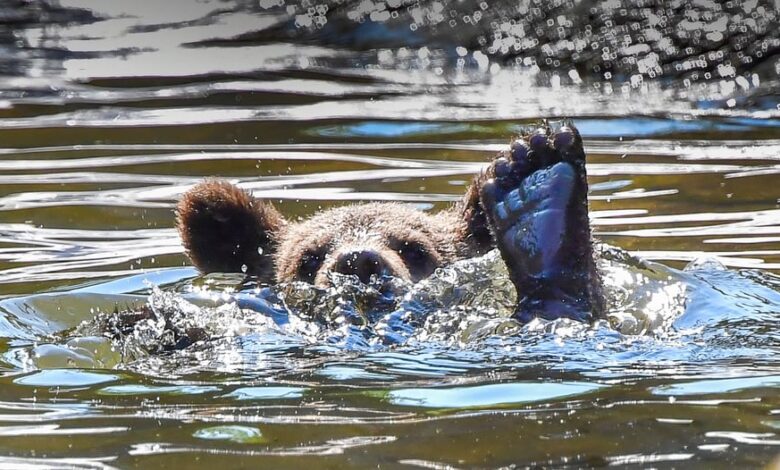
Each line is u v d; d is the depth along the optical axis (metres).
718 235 17.75
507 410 10.44
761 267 16.19
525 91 28.42
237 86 29.00
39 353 13.03
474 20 33.38
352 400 10.87
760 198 19.56
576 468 9.04
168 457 9.45
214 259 17.03
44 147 23.33
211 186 17.27
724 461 9.10
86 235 18.27
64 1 39.94
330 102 27.17
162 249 17.72
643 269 15.54
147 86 29.12
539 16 32.62
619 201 19.62
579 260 13.82
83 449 9.70
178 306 14.19
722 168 21.48
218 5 39.22
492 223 14.26
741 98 26.81
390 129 24.56
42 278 16.28
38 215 19.11
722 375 11.41
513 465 9.12
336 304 13.80
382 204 17.12
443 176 20.83
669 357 12.13
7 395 11.33
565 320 13.18
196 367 12.22
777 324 13.41
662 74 28.80
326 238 15.58
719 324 13.43
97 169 21.70
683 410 10.37
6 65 31.61
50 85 29.23
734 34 29.81
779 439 9.57
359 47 33.34
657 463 9.09
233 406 10.79
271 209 17.72
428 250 15.57
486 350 12.49
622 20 31.55
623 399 10.68
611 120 25.28
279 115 25.89
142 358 12.85
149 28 36.69
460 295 14.57
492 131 24.31
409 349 12.70
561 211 13.73
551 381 11.31
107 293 15.62
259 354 12.66
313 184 20.47
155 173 21.42
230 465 9.23
